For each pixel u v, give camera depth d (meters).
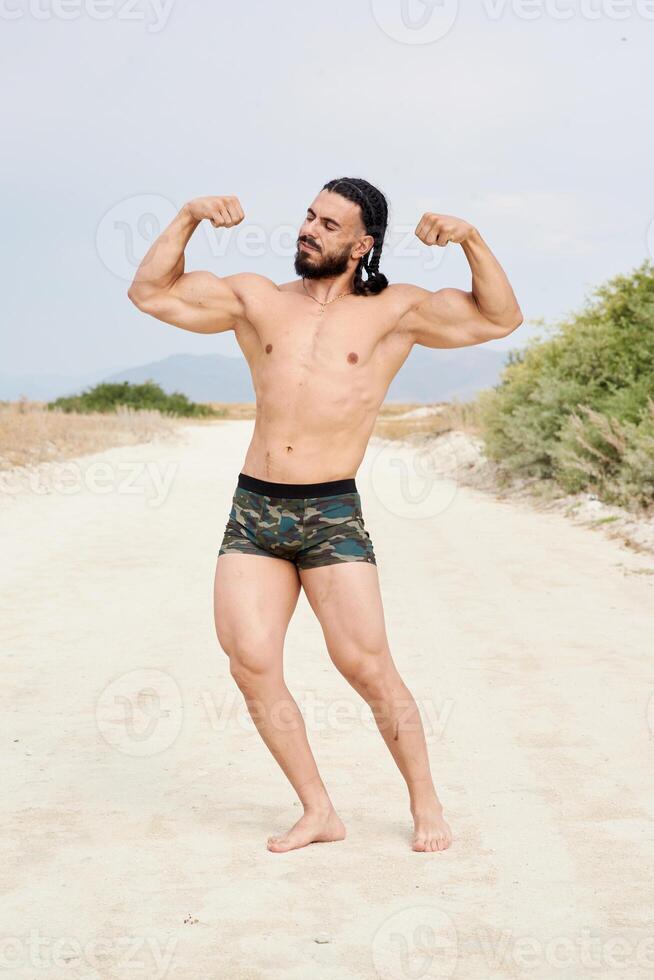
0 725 5.32
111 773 4.68
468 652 6.73
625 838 3.96
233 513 4.03
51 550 11.09
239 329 4.12
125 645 6.95
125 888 3.57
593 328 18.05
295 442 3.91
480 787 4.48
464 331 4.03
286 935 3.25
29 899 3.49
